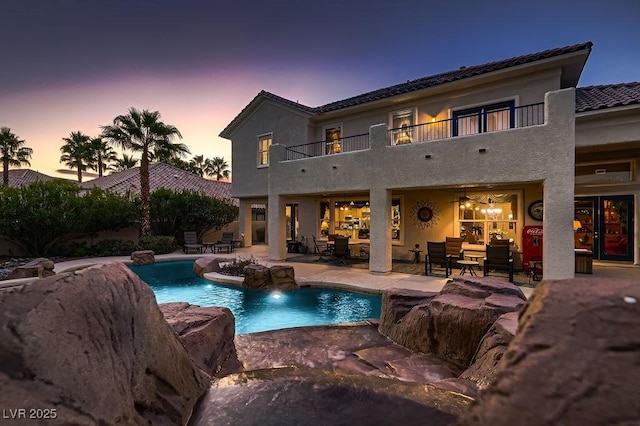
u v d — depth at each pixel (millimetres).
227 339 4430
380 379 2922
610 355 1165
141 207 18719
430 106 12867
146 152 18422
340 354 4918
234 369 4160
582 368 1162
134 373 1953
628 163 11789
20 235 15188
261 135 17781
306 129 16047
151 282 11617
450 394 2662
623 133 9297
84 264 14094
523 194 11648
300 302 8938
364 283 9680
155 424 1925
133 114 17734
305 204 17547
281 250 14227
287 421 2254
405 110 13500
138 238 19609
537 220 11375
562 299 1419
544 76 10578
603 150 11570
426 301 5691
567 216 7992
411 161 10438
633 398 1047
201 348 3658
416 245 13781
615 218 12148
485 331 4316
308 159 12984
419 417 2287
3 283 9750
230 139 19547
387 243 11133
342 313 8094
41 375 1422
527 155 8523
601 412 1046
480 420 1196
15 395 1295
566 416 1068
